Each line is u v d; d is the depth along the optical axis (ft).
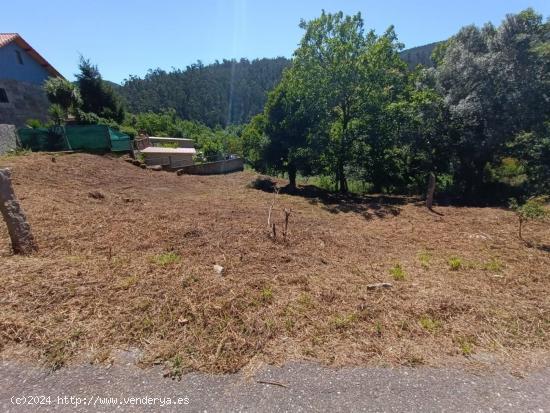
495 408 5.98
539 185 35.04
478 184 40.14
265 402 5.99
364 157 43.73
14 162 28.78
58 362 6.77
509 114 34.37
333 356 7.27
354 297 10.07
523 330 8.48
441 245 16.60
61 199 20.77
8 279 9.56
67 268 10.73
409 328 8.39
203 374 6.62
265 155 46.96
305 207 28.78
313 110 43.04
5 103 51.96
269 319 8.58
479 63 35.27
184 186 35.35
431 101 38.70
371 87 40.24
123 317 8.29
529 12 35.01
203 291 9.85
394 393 6.27
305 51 40.63
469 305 9.60
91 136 41.19
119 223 16.88
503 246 16.28
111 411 5.73
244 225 18.71
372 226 21.59
